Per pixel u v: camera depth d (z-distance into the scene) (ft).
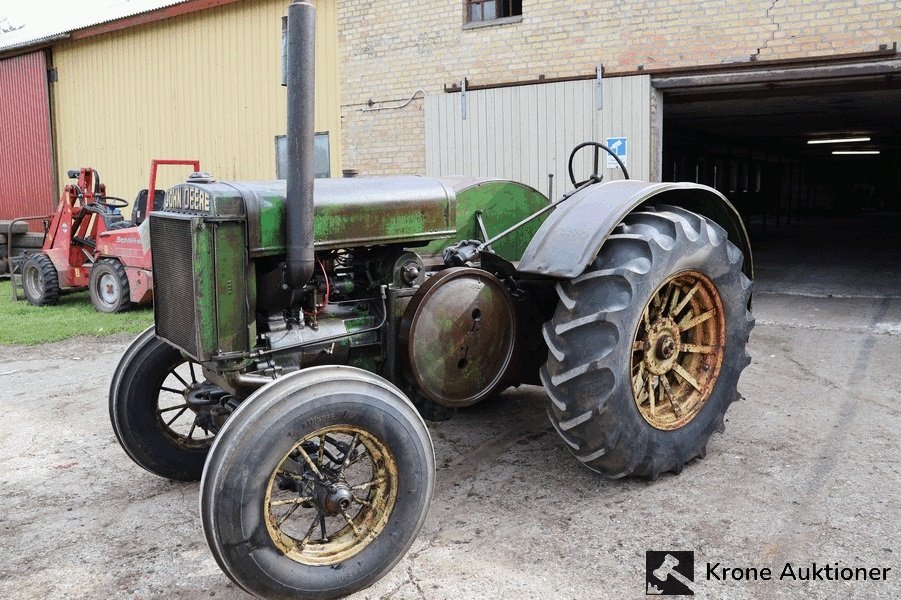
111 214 28.60
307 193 7.97
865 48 20.88
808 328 20.20
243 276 8.32
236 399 9.05
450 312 9.72
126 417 10.32
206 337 8.18
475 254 10.50
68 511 10.07
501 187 13.30
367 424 7.66
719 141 57.21
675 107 34.73
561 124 25.76
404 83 29.22
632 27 24.07
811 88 24.30
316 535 9.18
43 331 22.72
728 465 10.86
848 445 11.52
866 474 10.41
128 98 39.17
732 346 11.07
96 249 26.86
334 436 11.93
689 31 23.17
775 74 22.16
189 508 10.11
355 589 7.73
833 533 8.75
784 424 12.56
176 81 36.86
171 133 37.60
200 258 8.07
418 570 8.24
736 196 65.16
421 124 29.01
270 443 7.14
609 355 9.22
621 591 7.71
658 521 9.19
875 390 14.38
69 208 28.19
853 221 70.59
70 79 41.93
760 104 33.50
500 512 9.59
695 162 54.49
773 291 26.61
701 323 11.01
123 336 22.07
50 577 8.35
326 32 31.14
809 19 21.45
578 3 24.95
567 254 9.59
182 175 37.60
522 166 26.76
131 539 9.23
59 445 12.69
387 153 30.07
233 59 34.45
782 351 17.75
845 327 20.18
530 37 26.07
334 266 9.70
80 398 15.49
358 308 9.63
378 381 7.88
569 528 9.09
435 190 9.77
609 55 24.59
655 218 10.19
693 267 10.26
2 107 45.75
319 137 32.17
